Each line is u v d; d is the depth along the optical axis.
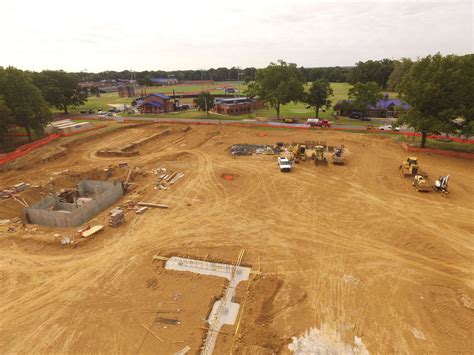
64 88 92.56
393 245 24.80
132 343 16.70
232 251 24.44
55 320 18.38
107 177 41.78
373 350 15.98
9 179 39.91
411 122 44.50
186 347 16.33
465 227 27.11
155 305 19.23
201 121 75.69
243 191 35.44
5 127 50.44
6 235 27.16
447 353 15.73
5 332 17.64
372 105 73.25
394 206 31.03
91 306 19.36
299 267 22.42
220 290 20.28
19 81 53.50
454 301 19.02
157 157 48.19
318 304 19.02
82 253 24.62
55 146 53.25
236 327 17.48
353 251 24.16
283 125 66.75
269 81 76.31
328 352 15.92
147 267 22.84
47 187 37.75
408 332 16.94
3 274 22.42
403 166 38.75
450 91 42.28
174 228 28.03
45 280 21.73
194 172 41.50
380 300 19.22
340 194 33.97
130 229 27.95
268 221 28.88
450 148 47.78
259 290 20.20
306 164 43.44
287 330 17.25
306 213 30.14
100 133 61.53
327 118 77.75
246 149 50.09
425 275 21.36
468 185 35.25
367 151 48.00
